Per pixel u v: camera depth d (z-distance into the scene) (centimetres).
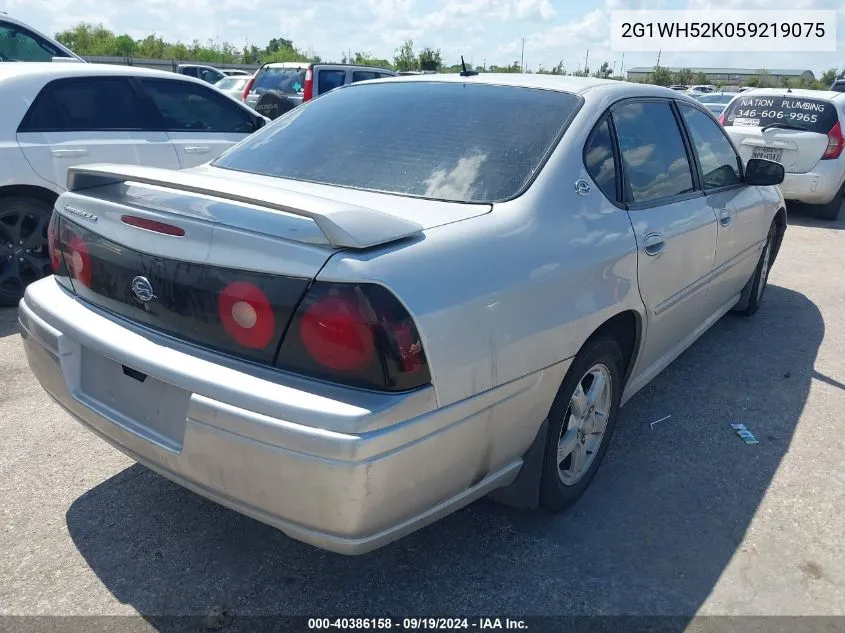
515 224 234
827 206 947
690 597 245
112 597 235
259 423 186
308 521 191
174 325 212
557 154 263
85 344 226
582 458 290
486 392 211
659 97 346
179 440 209
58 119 536
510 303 217
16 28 858
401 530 204
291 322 189
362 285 184
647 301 298
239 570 250
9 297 520
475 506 291
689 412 381
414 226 207
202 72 2520
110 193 237
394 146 273
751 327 521
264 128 322
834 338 502
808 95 924
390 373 185
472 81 307
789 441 354
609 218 273
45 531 266
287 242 191
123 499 287
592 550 266
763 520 288
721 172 401
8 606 229
